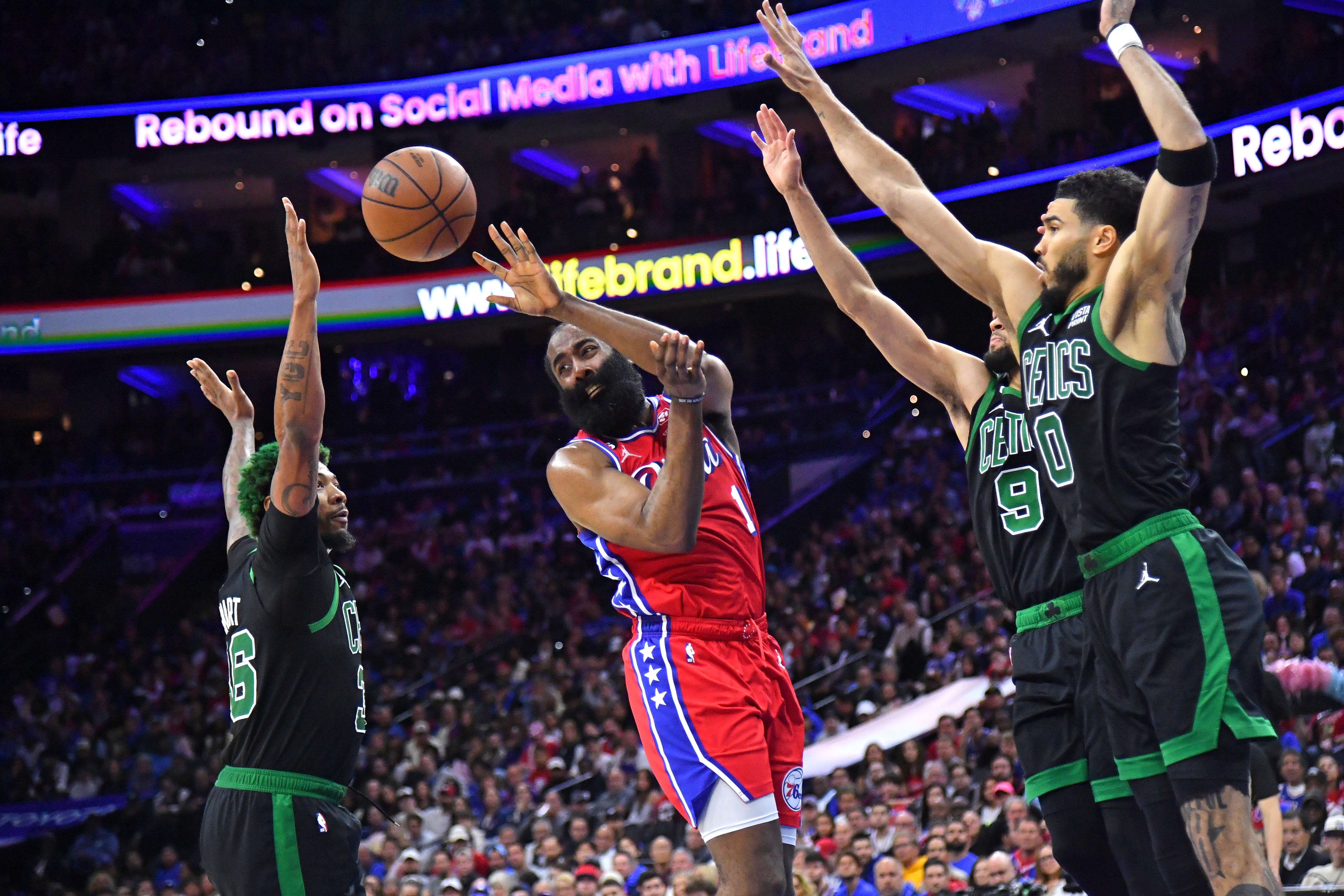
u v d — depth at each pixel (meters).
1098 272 2.79
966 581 14.96
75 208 24.22
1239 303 18.02
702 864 8.62
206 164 23.92
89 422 24.80
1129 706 2.66
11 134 21.52
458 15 23.72
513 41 22.05
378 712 15.49
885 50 19.56
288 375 3.28
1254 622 2.55
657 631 3.17
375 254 21.84
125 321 21.97
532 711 14.36
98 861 13.68
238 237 25.72
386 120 21.61
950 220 3.22
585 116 22.97
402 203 3.77
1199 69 17.59
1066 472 2.74
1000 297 3.14
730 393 3.54
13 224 23.36
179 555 22.92
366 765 13.90
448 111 21.48
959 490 17.81
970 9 18.84
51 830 14.98
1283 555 12.06
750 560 3.26
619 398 3.24
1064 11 18.81
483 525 21.72
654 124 23.59
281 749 3.36
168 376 25.25
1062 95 20.86
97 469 23.78
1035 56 20.77
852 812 9.08
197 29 23.23
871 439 21.77
